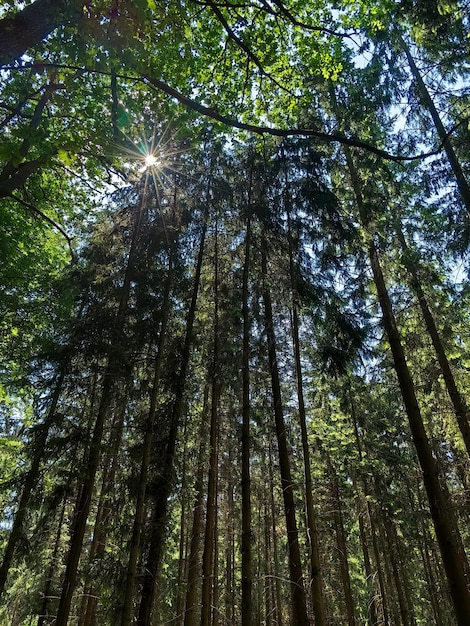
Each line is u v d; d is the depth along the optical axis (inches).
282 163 481.7
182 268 456.8
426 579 754.2
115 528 354.9
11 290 457.7
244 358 410.0
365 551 682.2
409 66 394.9
